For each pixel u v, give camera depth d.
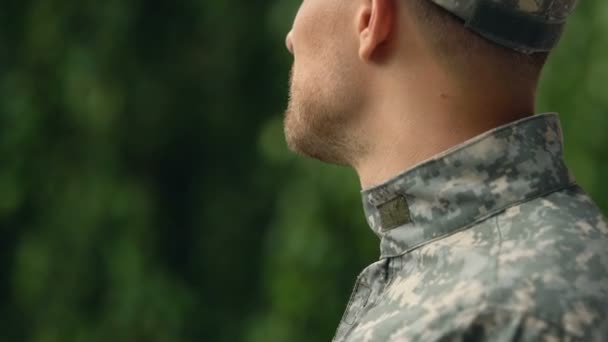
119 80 10.38
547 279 2.23
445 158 2.42
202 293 10.91
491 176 2.40
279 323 9.12
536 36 2.48
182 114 10.81
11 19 10.75
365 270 2.52
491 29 2.44
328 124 2.66
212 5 10.77
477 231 2.36
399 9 2.52
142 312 10.01
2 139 10.44
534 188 2.39
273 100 10.97
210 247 11.02
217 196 11.10
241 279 10.98
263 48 10.89
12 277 10.63
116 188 10.31
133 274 10.07
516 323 2.19
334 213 9.00
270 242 9.65
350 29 2.61
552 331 2.18
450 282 2.29
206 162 11.14
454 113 2.48
